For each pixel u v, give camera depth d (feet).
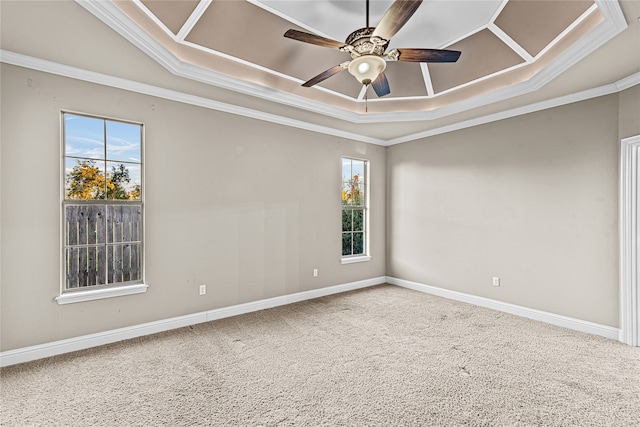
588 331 10.95
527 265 12.58
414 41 10.23
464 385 7.73
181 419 6.47
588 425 6.30
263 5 8.61
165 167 11.16
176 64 9.46
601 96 10.66
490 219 13.78
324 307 13.83
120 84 10.17
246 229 13.09
